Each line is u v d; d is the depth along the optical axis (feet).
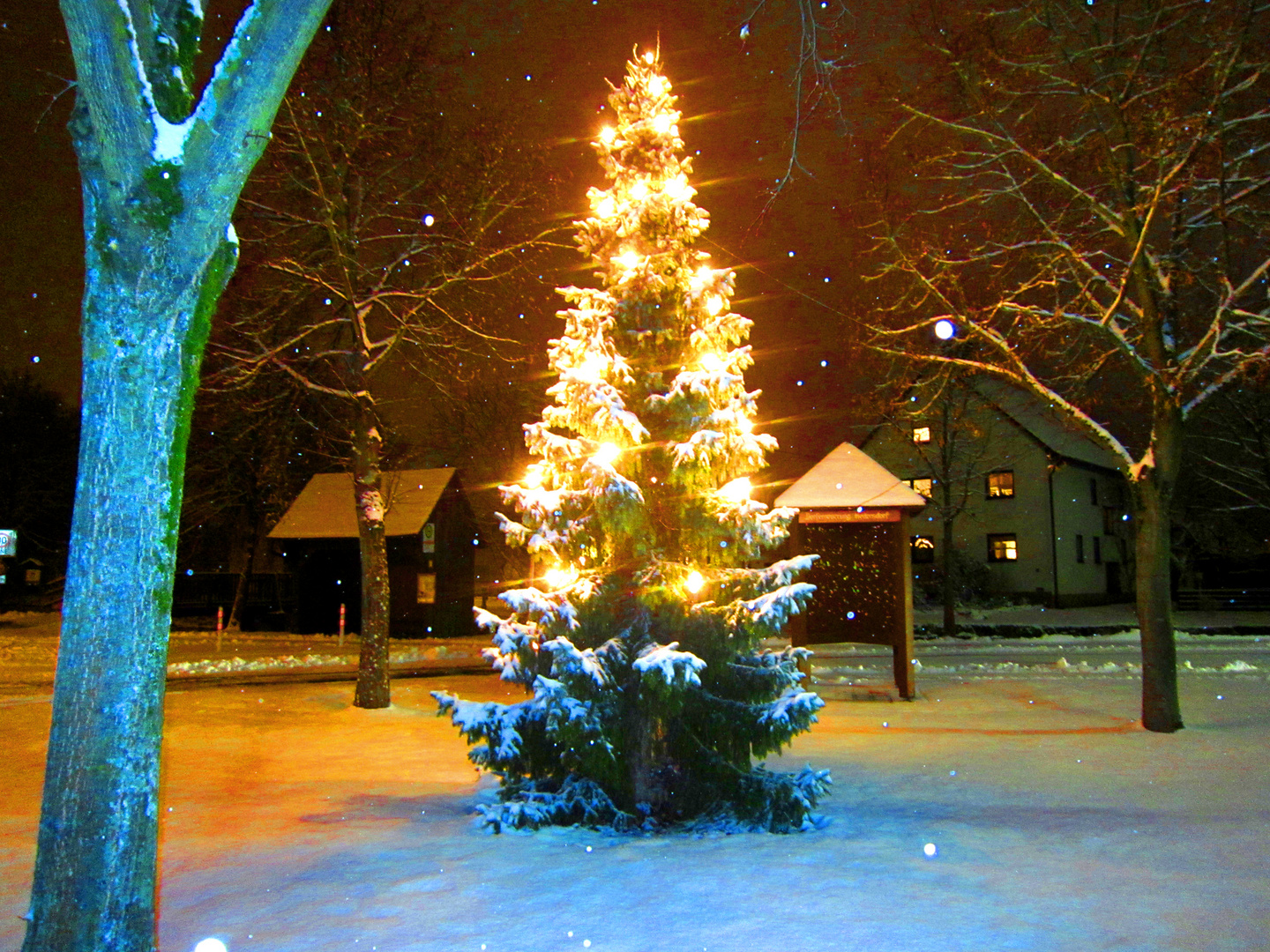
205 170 14.44
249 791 31.30
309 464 138.31
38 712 51.44
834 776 32.63
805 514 57.52
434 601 126.82
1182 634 102.17
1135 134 43.70
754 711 26.32
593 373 27.12
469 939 16.25
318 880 20.15
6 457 169.99
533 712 26.50
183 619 149.69
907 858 21.38
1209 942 15.46
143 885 13.78
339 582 129.29
